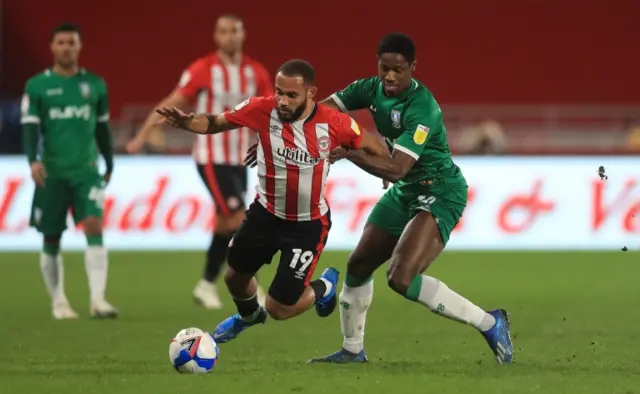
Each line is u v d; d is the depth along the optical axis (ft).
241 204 143.43
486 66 308.19
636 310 139.74
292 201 88.53
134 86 307.58
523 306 143.64
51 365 93.97
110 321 128.77
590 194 215.31
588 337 115.44
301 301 91.40
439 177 92.17
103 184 134.62
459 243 216.54
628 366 93.81
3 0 301.43
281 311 90.79
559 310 139.64
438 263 196.34
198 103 144.05
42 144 131.54
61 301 133.18
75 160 131.03
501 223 216.33
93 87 131.54
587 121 298.76
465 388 79.20
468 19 308.19
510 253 211.61
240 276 92.07
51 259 132.57
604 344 110.11
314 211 89.66
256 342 111.24
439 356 101.19
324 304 95.66
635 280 173.99
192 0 307.37
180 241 213.66
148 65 307.58
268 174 88.33
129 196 213.25
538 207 215.92
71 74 131.13
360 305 94.27
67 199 132.05
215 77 143.54
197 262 197.16
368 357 100.48
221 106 143.95
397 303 146.72
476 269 187.73
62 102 130.00
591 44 307.17
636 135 282.36
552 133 287.89
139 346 107.96
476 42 307.99
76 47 130.52
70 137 130.82
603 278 176.24
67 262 196.75
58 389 79.41
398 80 88.12
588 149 269.23
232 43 144.25
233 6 307.99
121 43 306.55
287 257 89.45
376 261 93.66
